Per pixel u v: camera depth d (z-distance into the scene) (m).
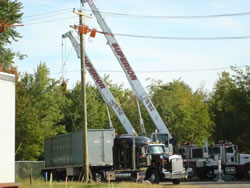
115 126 69.56
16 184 16.11
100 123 68.88
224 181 35.66
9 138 16.55
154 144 31.05
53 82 62.19
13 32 39.34
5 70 43.09
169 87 63.38
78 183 27.64
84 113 29.25
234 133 50.12
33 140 53.56
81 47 29.84
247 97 50.31
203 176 40.44
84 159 28.88
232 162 38.78
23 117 53.34
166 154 30.61
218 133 51.44
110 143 34.62
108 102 40.09
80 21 29.72
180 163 30.16
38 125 54.56
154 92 61.03
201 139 54.81
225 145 39.16
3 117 16.39
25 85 60.38
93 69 40.34
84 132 29.06
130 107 67.38
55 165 38.78
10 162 16.52
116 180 31.91
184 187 25.31
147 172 30.52
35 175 41.56
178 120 56.44
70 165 36.19
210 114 55.22
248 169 38.44
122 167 31.97
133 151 30.89
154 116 38.94
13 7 38.75
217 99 55.06
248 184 29.19
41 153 57.47
